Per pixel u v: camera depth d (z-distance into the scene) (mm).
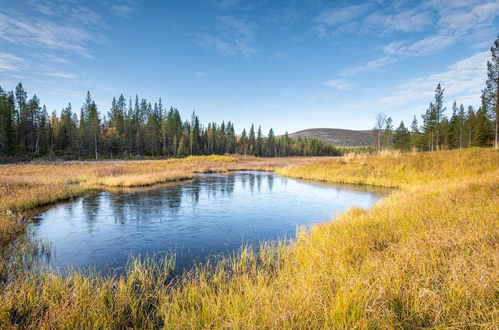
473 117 59750
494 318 2641
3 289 4609
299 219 11078
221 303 3889
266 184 22391
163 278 5516
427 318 2947
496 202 7020
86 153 63969
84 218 11141
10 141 51312
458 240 4688
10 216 9531
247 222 10594
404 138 76125
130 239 8445
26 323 3662
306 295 3498
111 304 4152
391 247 4945
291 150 120188
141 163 43406
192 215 11773
